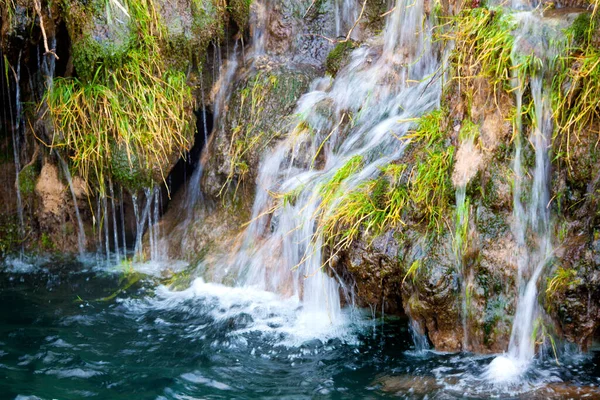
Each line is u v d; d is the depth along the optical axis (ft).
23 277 18.89
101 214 20.29
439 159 14.32
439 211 13.97
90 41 17.48
